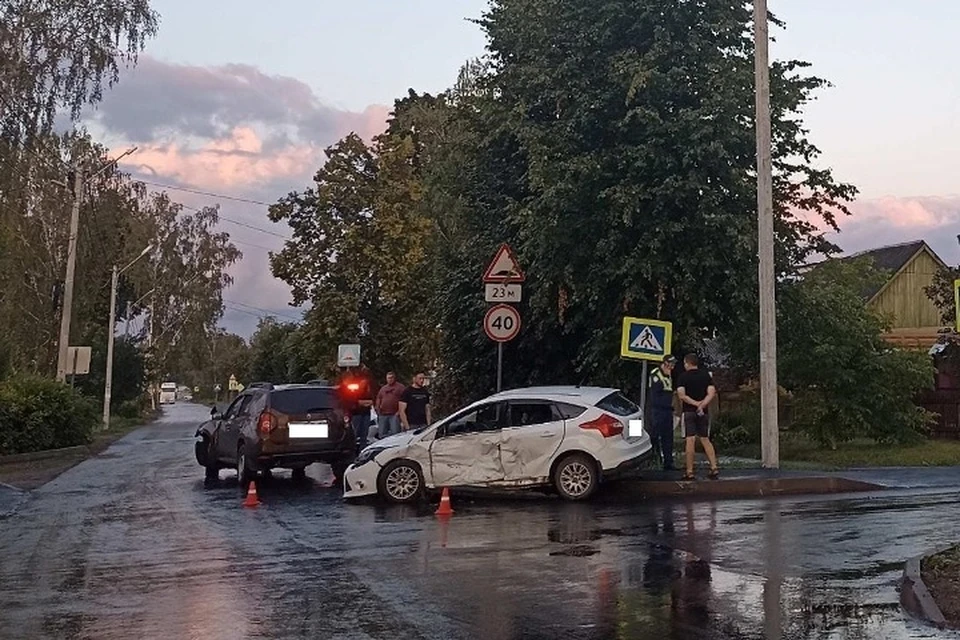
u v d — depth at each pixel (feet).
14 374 104.73
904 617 25.94
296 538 40.96
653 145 64.64
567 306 72.08
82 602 29.76
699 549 35.55
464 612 27.35
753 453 82.17
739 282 65.72
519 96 73.82
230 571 34.06
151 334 236.63
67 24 112.16
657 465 61.52
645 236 64.49
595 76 68.69
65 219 158.71
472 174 86.84
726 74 64.64
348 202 154.30
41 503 56.29
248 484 64.13
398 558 35.60
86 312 168.96
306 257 156.15
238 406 68.08
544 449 50.70
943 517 41.70
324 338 151.53
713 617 26.22
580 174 65.10
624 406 52.75
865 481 54.75
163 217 238.68
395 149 151.84
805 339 79.25
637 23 67.26
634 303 68.08
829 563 32.65
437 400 101.19
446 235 107.86
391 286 148.66
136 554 38.27
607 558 34.47
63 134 130.41
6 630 26.53
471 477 51.26
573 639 24.45
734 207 67.36
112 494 60.23
